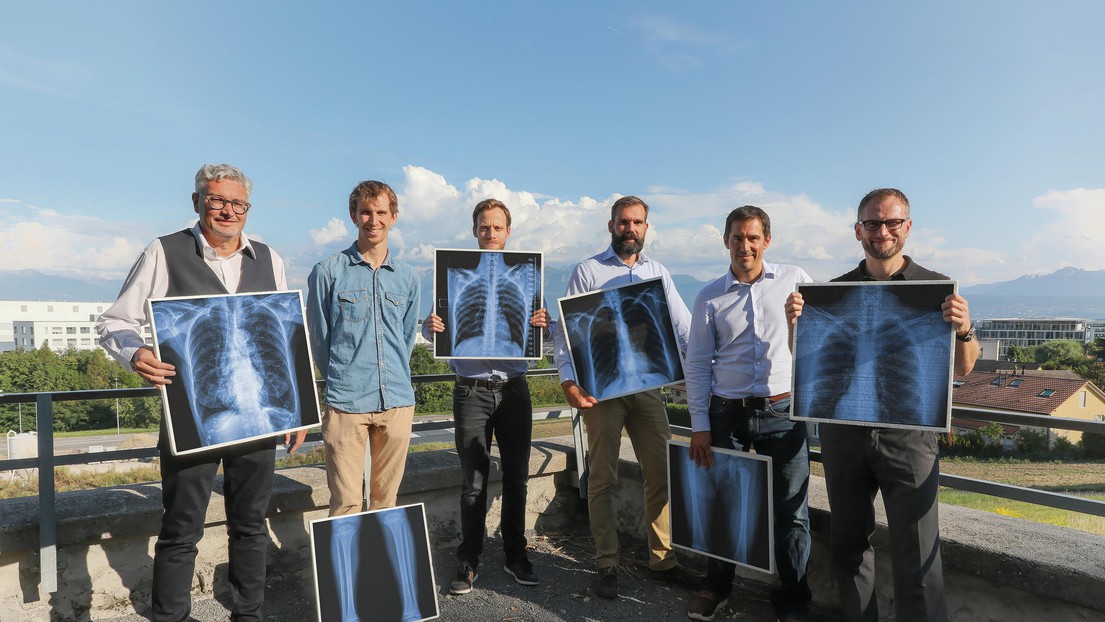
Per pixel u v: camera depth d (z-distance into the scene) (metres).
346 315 2.88
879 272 2.53
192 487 2.48
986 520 2.78
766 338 2.90
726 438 3.02
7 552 2.66
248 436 2.52
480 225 3.48
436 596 2.96
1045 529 2.66
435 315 3.31
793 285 2.90
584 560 3.74
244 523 2.64
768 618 3.05
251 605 2.67
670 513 3.24
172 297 2.42
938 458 2.39
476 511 3.32
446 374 4.09
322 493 3.42
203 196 2.48
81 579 2.86
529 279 3.43
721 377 3.03
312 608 3.11
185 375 2.41
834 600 3.05
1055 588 2.24
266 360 2.59
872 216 2.42
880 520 2.82
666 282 3.42
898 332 2.36
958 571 2.60
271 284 2.76
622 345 3.33
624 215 3.44
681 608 3.16
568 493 4.35
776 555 2.92
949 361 2.26
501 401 3.38
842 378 2.44
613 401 3.36
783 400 2.89
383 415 2.94
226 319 2.52
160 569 2.48
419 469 3.80
